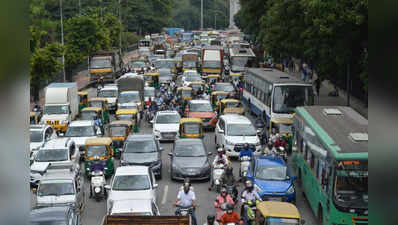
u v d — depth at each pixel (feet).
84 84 210.18
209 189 73.00
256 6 225.76
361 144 51.93
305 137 69.10
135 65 238.68
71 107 120.67
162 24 470.39
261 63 215.92
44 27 157.48
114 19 291.17
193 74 188.55
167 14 495.00
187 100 142.31
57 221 46.19
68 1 264.72
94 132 95.40
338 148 51.11
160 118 109.19
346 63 119.44
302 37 127.13
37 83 145.18
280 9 147.23
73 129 95.50
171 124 107.55
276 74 122.72
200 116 118.42
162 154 96.37
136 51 391.45
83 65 263.70
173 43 397.60
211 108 122.52
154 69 214.07
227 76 230.27
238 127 93.56
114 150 93.04
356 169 49.32
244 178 75.05
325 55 117.91
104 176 75.05
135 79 145.79
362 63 109.70
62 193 59.11
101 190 69.41
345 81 155.84
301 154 72.84
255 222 49.49
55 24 194.70
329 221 50.75
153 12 465.06
